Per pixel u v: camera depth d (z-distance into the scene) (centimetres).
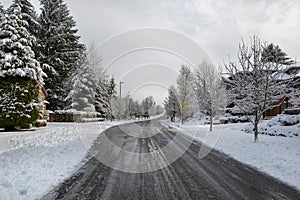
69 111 2738
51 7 3172
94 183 457
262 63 1079
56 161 625
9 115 1361
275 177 512
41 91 2175
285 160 676
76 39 3366
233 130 1792
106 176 508
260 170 577
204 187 440
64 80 3128
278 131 1332
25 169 532
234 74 1191
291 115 1487
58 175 504
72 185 442
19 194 387
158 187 438
